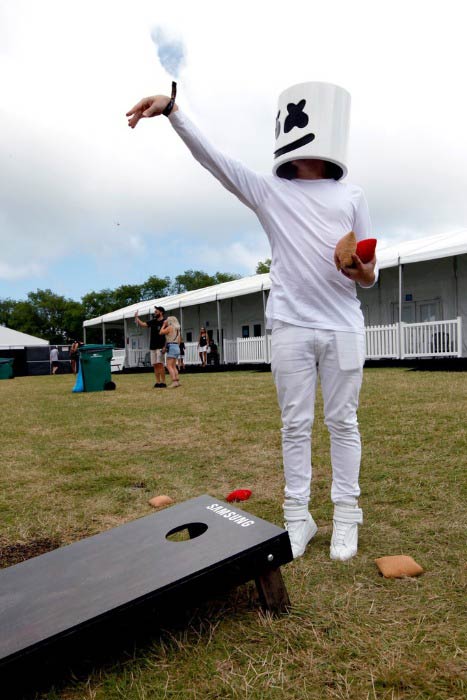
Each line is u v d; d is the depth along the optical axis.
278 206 2.10
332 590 1.76
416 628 1.49
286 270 2.10
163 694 1.27
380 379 9.63
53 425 6.14
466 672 1.29
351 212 2.13
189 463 3.89
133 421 6.13
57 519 2.70
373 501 2.74
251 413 6.21
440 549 2.06
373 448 3.91
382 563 1.91
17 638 1.21
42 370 33.59
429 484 2.94
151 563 1.50
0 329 32.59
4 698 1.17
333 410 2.13
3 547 2.35
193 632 1.53
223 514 1.81
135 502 2.98
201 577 1.44
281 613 1.61
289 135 2.05
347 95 2.08
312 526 2.22
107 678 1.34
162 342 11.16
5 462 4.14
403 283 15.80
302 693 1.25
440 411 5.25
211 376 14.89
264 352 17.19
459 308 14.39
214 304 23.33
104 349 11.40
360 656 1.38
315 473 3.39
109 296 84.31
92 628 1.27
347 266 1.90
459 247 12.09
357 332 2.12
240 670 1.35
